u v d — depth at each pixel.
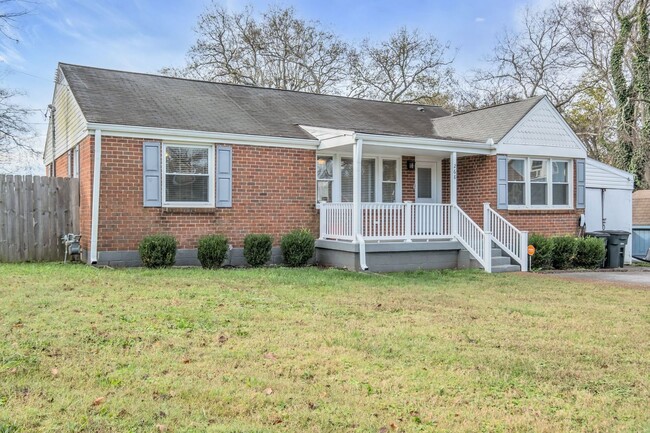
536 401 4.25
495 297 8.89
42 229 12.28
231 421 3.73
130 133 11.35
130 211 11.42
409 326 6.57
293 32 31.52
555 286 10.34
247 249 12.20
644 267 15.18
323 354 5.30
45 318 6.25
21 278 9.10
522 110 14.65
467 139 14.48
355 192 12.07
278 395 4.21
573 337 6.24
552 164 15.05
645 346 5.89
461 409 4.05
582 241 14.13
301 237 12.60
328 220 13.27
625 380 4.77
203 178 12.23
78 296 7.62
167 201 11.87
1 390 4.13
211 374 4.64
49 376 4.47
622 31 23.88
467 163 14.94
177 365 4.84
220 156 12.30
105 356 5.01
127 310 6.83
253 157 12.70
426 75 32.69
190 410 3.88
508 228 13.46
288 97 16.89
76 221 12.62
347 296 8.55
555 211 14.98
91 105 11.85
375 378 4.67
